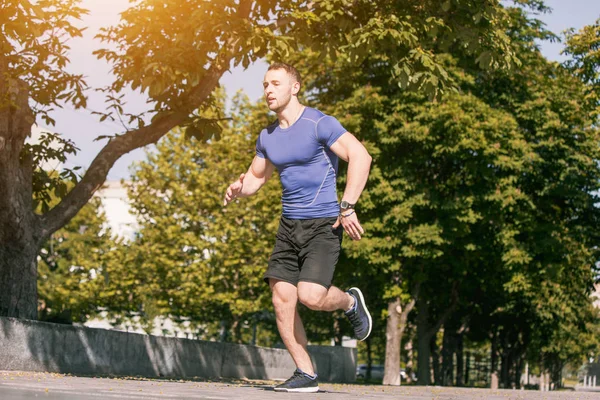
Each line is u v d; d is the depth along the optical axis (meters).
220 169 32.50
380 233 23.84
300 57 24.69
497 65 11.65
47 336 8.73
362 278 27.06
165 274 32.97
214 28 9.43
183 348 12.66
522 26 26.41
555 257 25.77
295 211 4.66
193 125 10.93
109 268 33.88
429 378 28.20
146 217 33.88
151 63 9.44
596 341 55.50
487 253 25.78
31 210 10.21
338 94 25.12
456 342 40.72
